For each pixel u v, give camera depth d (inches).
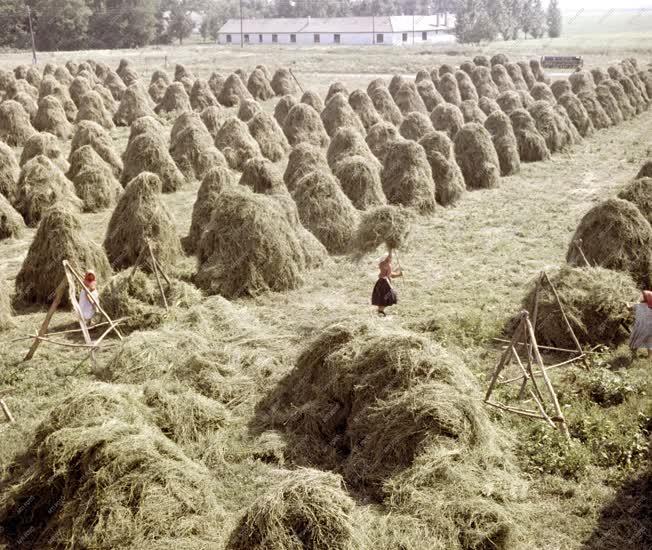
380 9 6717.5
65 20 4249.5
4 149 935.7
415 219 876.0
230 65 3063.5
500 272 718.5
